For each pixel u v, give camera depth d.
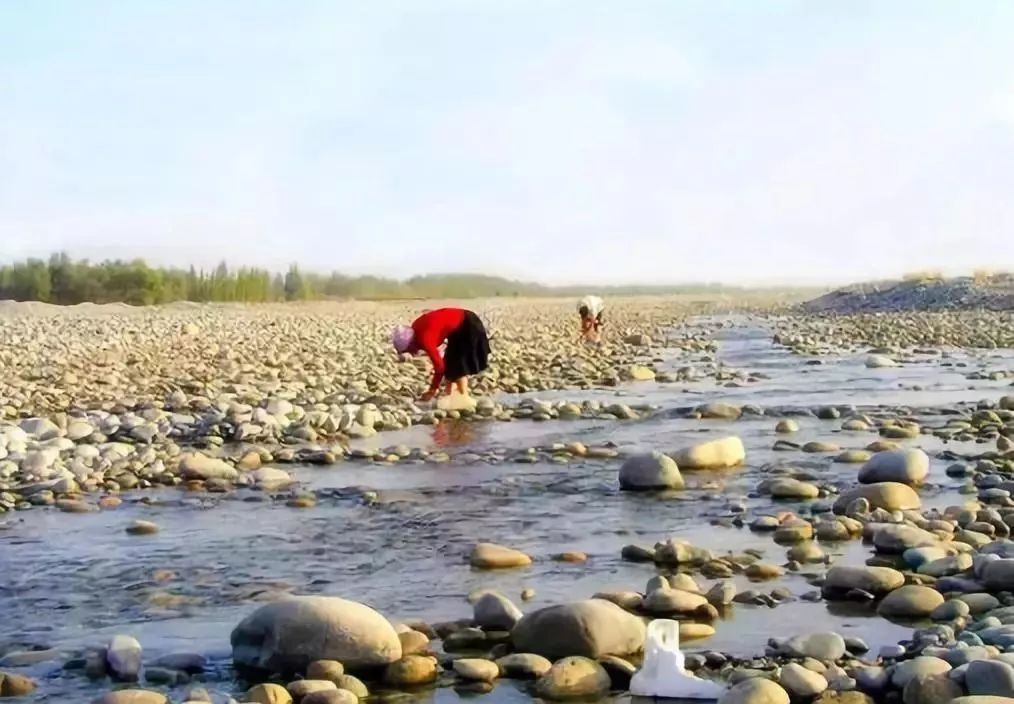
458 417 14.02
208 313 48.47
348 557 7.43
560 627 5.52
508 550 7.26
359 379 18.58
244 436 12.30
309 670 5.26
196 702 4.91
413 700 5.10
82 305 53.41
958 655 5.12
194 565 7.29
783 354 25.86
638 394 17.00
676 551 7.12
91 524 8.41
